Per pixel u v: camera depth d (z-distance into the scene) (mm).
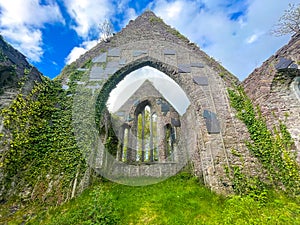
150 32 10062
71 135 6637
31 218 4941
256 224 4059
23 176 5523
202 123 7250
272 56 7082
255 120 6941
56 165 6000
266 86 6992
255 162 6266
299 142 5883
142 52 9102
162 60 8852
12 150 5566
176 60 8938
